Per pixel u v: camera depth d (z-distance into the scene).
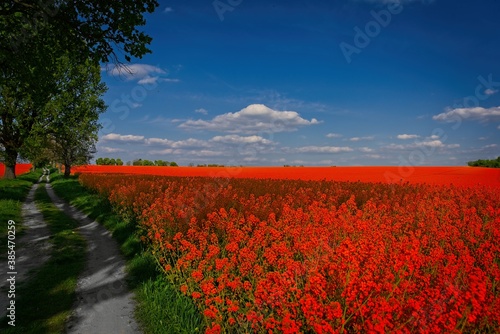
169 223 12.05
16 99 30.19
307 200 17.06
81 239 13.91
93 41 13.08
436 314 4.54
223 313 5.99
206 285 6.04
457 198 19.47
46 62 13.84
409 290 5.34
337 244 8.84
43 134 35.75
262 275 6.84
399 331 4.23
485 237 10.65
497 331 4.60
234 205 14.97
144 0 12.90
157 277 8.77
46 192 35.03
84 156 59.03
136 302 7.79
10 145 34.53
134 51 13.19
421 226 11.04
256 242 8.55
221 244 10.05
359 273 5.68
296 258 7.99
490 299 5.04
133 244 12.25
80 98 38.12
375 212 14.57
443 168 64.06
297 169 71.31
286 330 4.70
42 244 12.82
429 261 6.99
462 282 5.77
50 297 8.02
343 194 20.80
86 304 7.69
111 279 9.29
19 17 13.20
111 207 20.55
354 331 4.75
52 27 13.07
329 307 4.75
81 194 30.59
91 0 12.63
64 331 6.48
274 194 20.17
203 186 24.45
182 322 6.41
